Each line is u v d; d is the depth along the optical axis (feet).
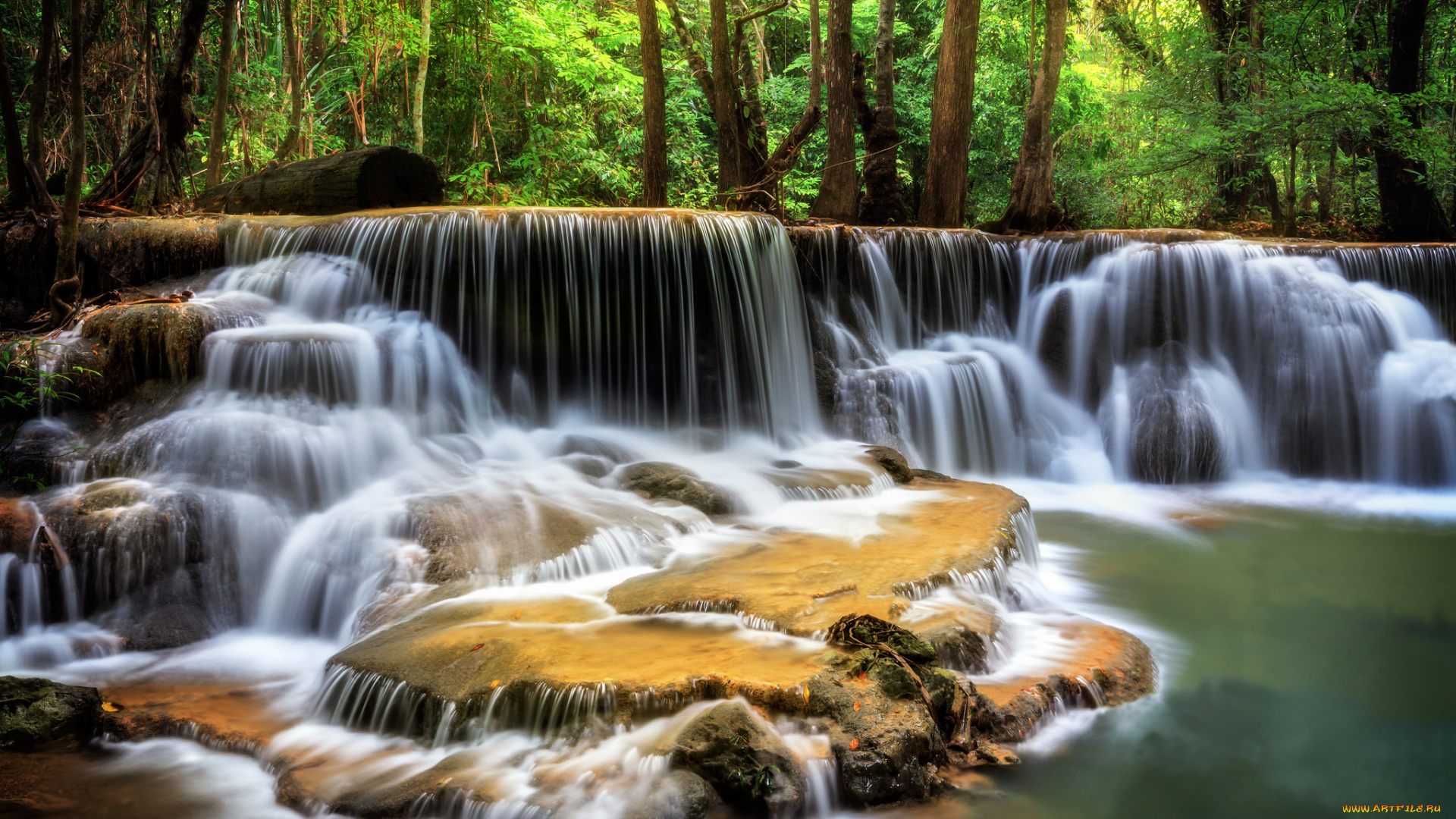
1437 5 61.82
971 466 41.01
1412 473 40.01
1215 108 60.70
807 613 20.07
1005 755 17.51
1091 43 83.46
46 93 36.17
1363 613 25.84
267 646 23.24
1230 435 40.91
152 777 17.39
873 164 55.72
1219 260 42.88
